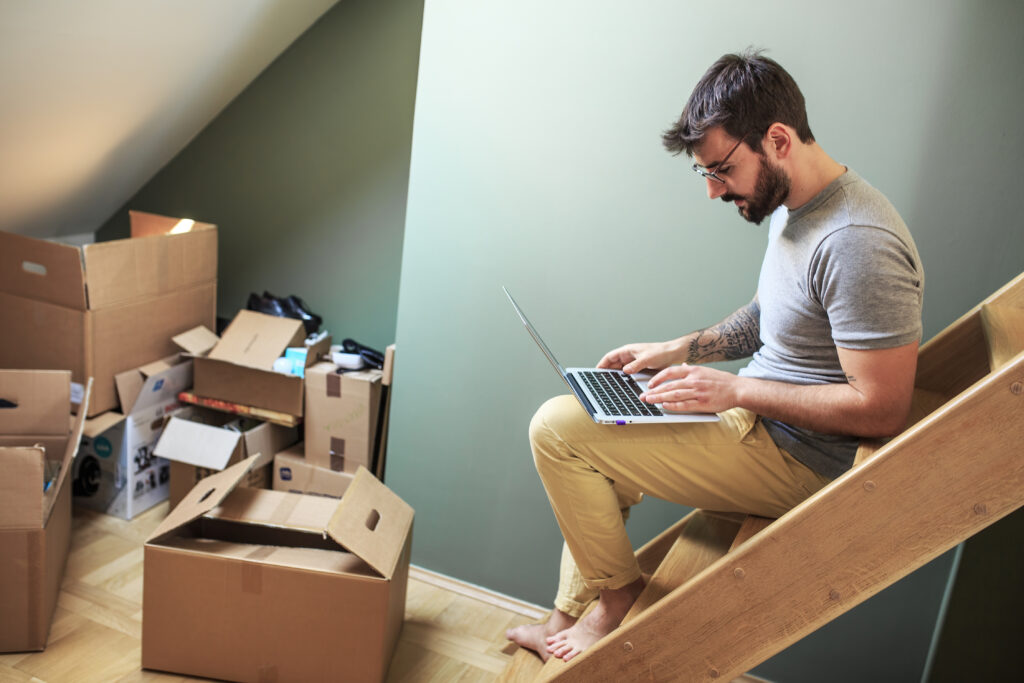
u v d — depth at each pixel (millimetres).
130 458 2551
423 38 2068
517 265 2084
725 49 1760
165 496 2750
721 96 1175
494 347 2156
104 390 2477
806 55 1688
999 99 1561
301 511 2006
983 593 1691
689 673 1193
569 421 1332
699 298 1899
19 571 1865
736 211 1818
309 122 2859
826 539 1058
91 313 2375
